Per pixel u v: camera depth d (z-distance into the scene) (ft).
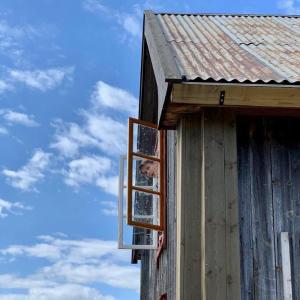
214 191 17.53
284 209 18.01
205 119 18.03
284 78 17.34
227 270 16.92
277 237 17.76
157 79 19.49
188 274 17.21
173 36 23.54
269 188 18.13
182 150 18.15
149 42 23.70
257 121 18.66
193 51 21.06
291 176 18.31
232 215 17.39
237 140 18.43
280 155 18.44
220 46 22.35
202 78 17.01
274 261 17.53
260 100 17.26
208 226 17.22
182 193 17.84
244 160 18.29
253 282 17.29
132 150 25.96
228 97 17.16
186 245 17.42
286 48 22.30
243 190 18.03
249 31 25.86
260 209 17.94
